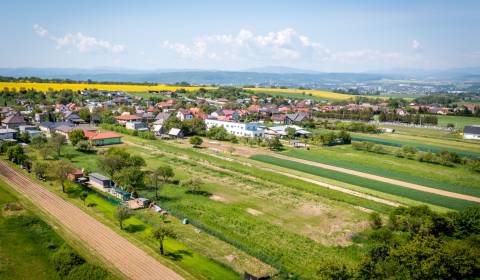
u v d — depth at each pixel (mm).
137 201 62625
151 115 174250
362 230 54062
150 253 45125
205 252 46000
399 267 36031
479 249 41094
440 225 50156
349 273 35625
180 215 56906
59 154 99250
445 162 97500
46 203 61562
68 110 182625
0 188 68000
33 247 46156
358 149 117188
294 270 42188
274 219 57719
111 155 79875
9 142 101062
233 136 128875
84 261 40219
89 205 61219
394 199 69438
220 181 77750
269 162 97312
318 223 56656
